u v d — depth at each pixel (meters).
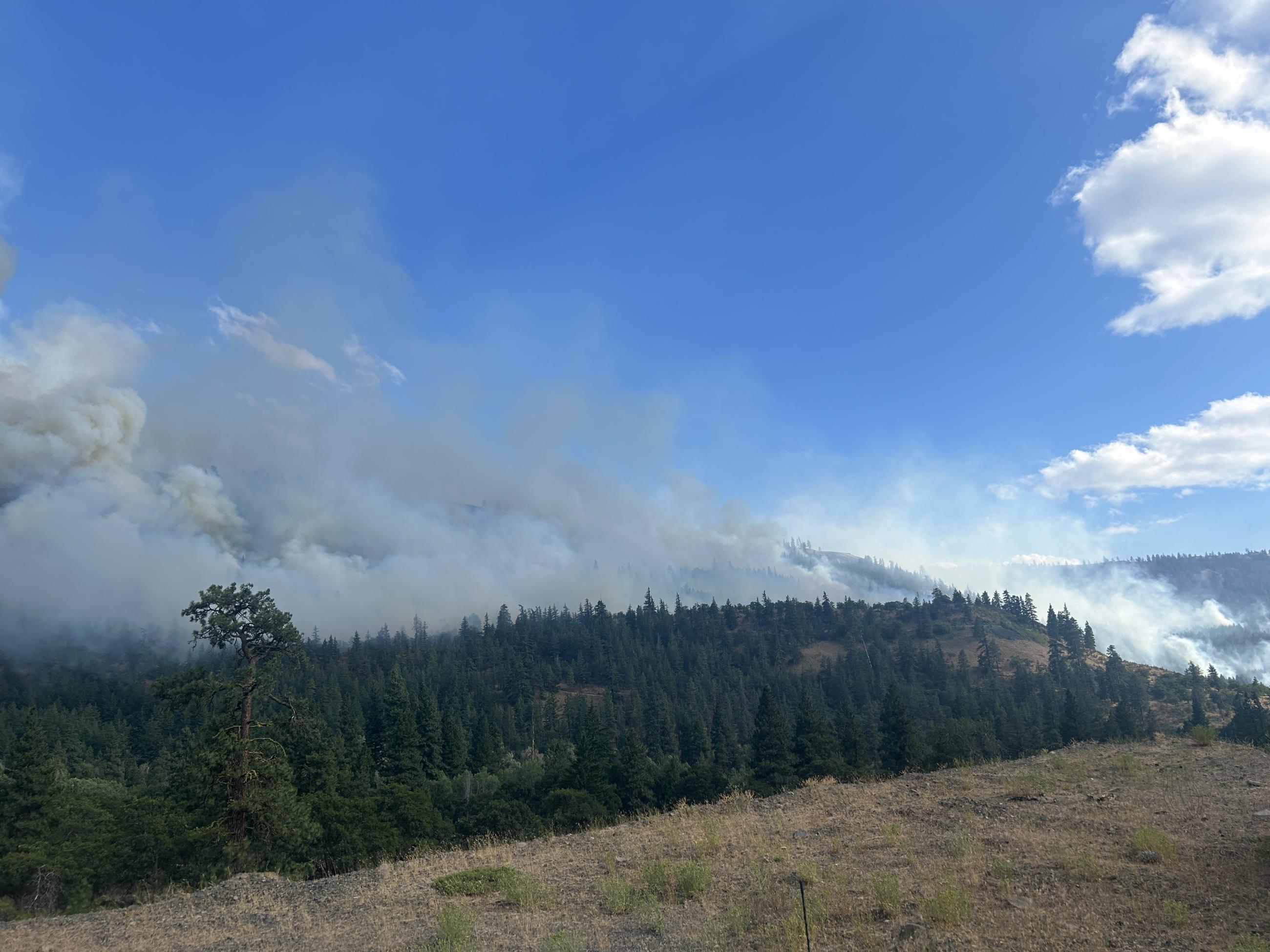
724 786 64.88
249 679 30.05
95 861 30.41
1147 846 10.52
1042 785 15.95
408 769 71.56
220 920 11.45
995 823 13.14
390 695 87.75
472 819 52.88
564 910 10.73
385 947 9.59
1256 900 8.25
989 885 9.80
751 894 10.49
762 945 8.51
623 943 9.05
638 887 11.46
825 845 12.93
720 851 13.13
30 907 27.78
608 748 86.50
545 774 68.06
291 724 31.47
